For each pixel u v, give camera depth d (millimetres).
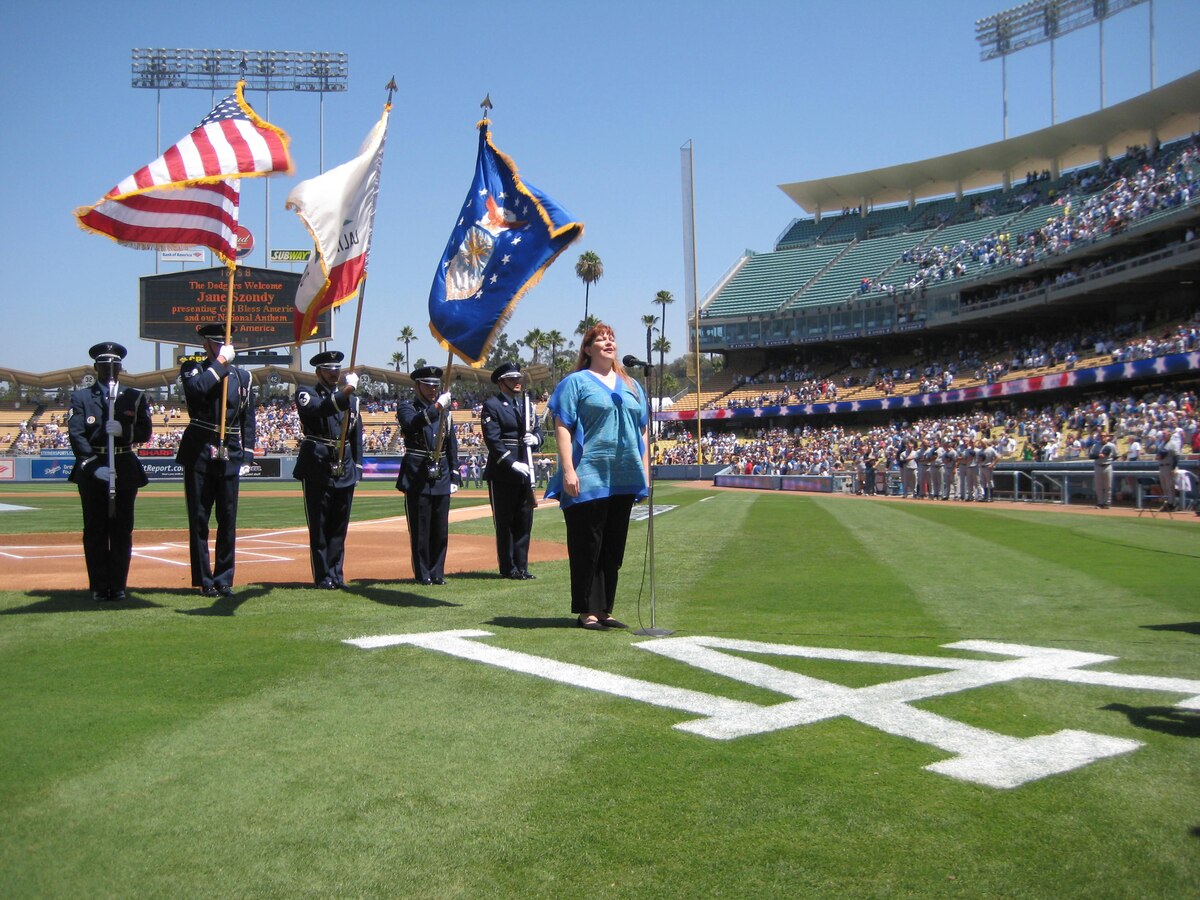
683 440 62500
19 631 6277
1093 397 39812
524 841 3008
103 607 7418
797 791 3424
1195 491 20766
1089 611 7312
